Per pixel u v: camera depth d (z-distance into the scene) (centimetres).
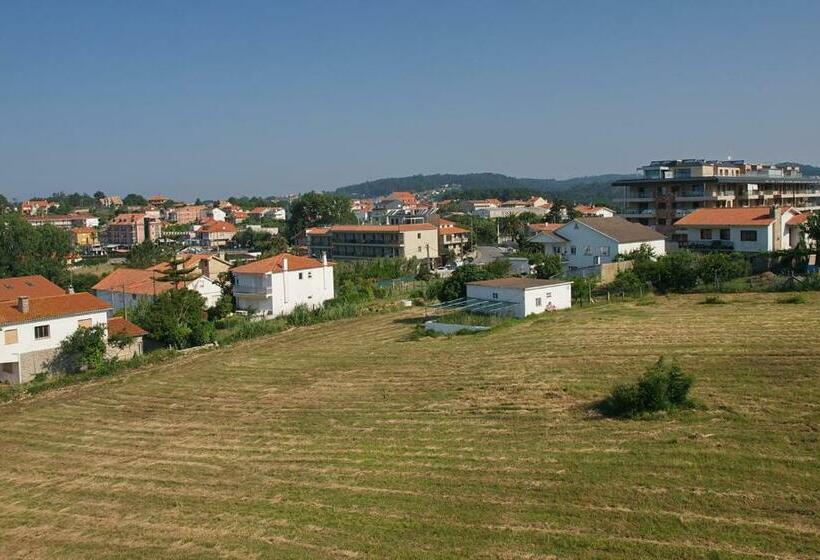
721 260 5762
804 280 5356
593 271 6962
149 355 4903
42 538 2222
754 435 2409
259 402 3591
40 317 4703
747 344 3653
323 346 4859
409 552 1883
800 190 10600
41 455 3098
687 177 9650
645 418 2692
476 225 13938
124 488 2592
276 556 1934
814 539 1759
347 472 2514
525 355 3891
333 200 17550
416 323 5425
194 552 2011
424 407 3191
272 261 7262
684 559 1722
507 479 2292
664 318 4588
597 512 2005
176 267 7006
